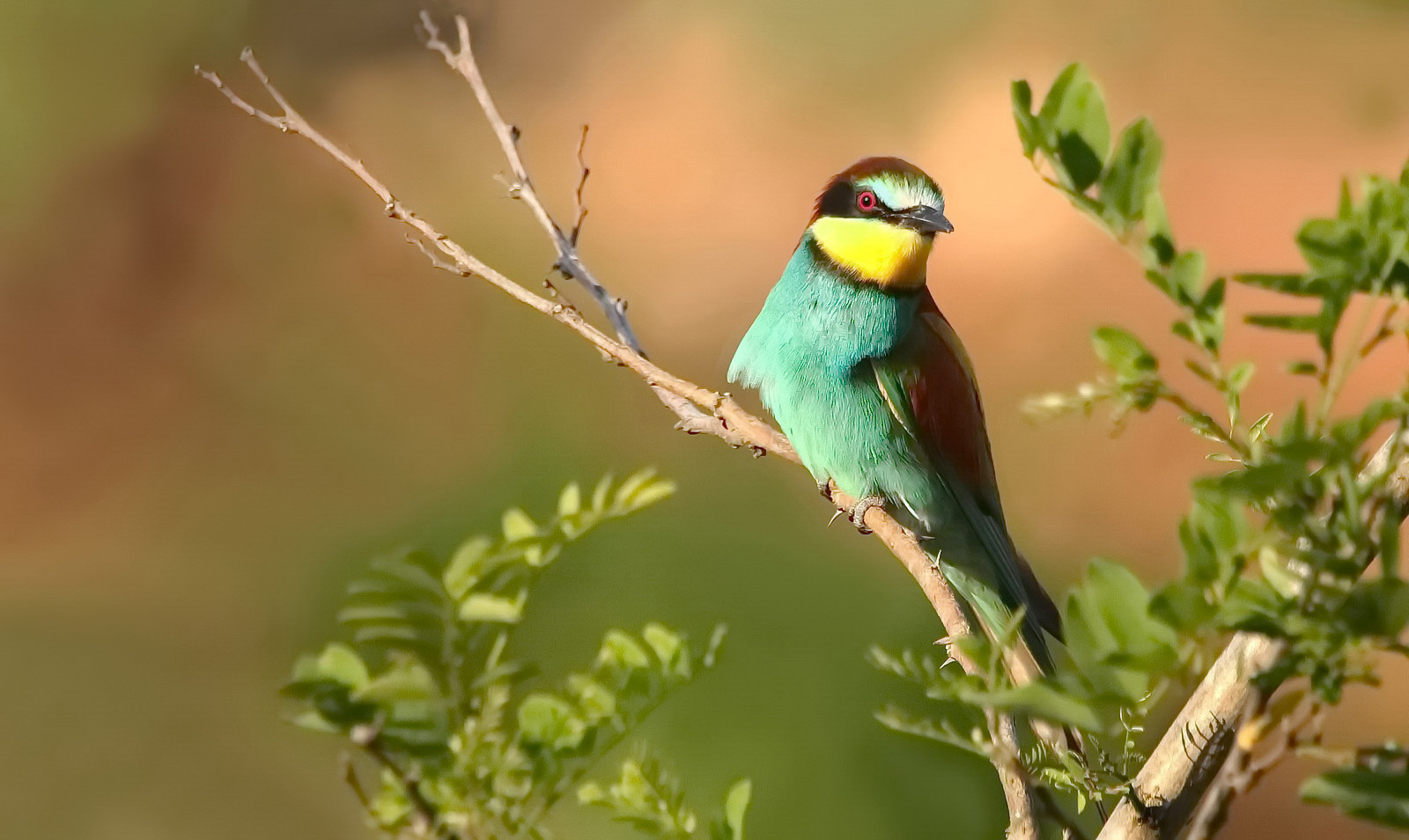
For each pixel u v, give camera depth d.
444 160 20.81
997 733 2.50
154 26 20.59
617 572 10.30
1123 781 2.61
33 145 19.69
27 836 10.40
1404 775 1.96
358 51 22.25
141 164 19.66
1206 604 2.00
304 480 14.47
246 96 21.16
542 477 13.52
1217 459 2.48
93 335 17.41
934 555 7.44
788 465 12.18
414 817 2.66
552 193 20.27
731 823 3.14
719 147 20.91
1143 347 2.58
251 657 12.34
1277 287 2.32
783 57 22.25
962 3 22.27
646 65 22.64
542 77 22.62
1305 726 2.19
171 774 10.95
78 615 12.78
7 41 19.75
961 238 18.56
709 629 10.01
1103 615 2.06
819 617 9.89
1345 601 1.96
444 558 12.24
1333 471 2.07
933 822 8.48
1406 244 2.26
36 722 11.42
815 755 8.74
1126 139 2.65
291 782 10.78
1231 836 9.62
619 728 3.03
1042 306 17.27
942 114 20.78
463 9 23.28
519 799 2.77
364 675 2.71
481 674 2.69
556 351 15.99
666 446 13.52
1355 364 2.36
